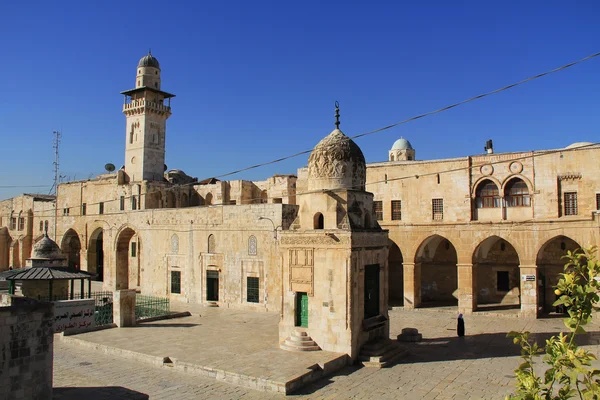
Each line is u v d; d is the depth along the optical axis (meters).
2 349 16.66
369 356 25.34
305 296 27.30
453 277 48.84
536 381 8.84
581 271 9.54
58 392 20.03
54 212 73.62
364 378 22.91
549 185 39.16
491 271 46.53
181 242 48.91
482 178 41.84
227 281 44.59
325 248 26.28
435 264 49.72
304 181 52.28
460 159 42.88
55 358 26.27
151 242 52.16
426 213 44.03
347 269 25.45
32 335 17.45
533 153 39.78
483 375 23.33
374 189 46.53
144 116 67.12
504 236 40.50
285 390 20.59
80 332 31.91
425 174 44.34
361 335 25.98
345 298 25.42
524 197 40.50
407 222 44.75
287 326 27.52
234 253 44.28
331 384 22.05
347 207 26.72
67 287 39.66
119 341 29.06
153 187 63.19
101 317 34.66
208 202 65.94
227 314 40.09
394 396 20.52
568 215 38.50
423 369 24.34
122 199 64.56
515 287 45.44
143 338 29.92
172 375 23.27
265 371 22.31
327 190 27.03
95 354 27.19
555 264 42.88
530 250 39.47
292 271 27.52
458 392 20.97
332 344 25.69
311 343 26.28
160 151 69.06
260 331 32.25
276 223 41.59
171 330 32.62
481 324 36.69
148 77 68.56
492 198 41.84
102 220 64.44
